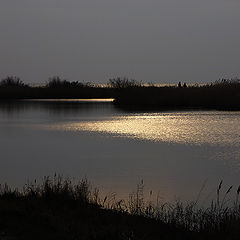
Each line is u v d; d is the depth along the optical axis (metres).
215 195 16.72
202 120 50.53
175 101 72.94
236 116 54.69
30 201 12.89
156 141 34.38
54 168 23.05
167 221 12.30
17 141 35.38
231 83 72.69
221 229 11.05
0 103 89.44
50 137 37.84
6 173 21.62
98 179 20.02
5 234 9.92
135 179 19.95
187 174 21.08
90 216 12.27
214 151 28.69
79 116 59.28
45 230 10.30
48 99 105.44
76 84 107.69
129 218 12.31
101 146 32.06
